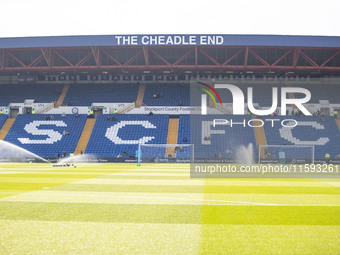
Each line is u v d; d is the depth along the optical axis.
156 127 56.09
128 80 65.81
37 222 7.49
